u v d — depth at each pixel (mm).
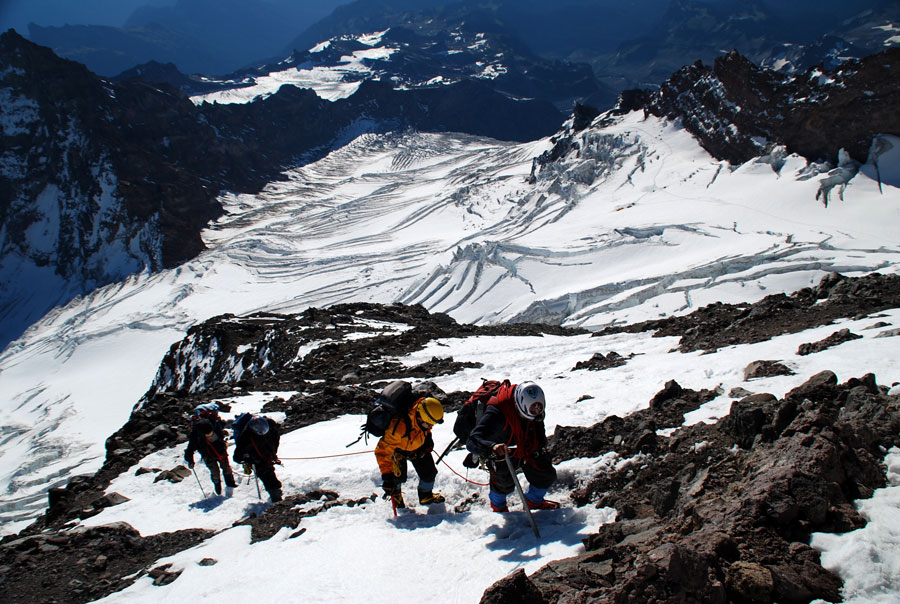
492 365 16516
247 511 7926
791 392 5988
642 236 83125
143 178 186625
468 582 4668
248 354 31172
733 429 5652
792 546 3727
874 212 69250
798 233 67562
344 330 27656
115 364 107625
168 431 12500
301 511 7203
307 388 16094
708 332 13719
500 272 90188
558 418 8312
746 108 97750
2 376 110688
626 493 5508
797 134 87875
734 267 63219
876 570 3377
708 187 92750
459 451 7945
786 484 4047
